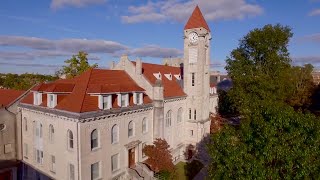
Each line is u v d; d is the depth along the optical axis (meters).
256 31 45.00
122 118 30.75
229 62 48.50
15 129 33.72
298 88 66.19
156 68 45.69
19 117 34.09
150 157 32.50
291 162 14.12
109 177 29.12
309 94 66.75
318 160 14.19
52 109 28.44
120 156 30.62
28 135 33.16
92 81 30.75
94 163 27.34
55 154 28.84
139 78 37.56
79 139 25.53
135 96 33.41
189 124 45.12
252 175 14.55
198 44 43.38
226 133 17.33
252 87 43.50
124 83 35.84
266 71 45.03
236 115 74.00
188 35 44.16
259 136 15.66
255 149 15.66
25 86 75.38
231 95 48.91
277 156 14.60
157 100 36.22
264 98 42.19
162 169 32.25
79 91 28.92
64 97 29.45
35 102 31.67
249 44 46.59
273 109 16.81
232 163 15.49
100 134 27.78
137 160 33.22
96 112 27.00
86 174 26.38
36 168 32.06
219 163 16.58
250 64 46.72
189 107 45.31
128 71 38.47
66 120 26.80
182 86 46.53
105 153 28.52
